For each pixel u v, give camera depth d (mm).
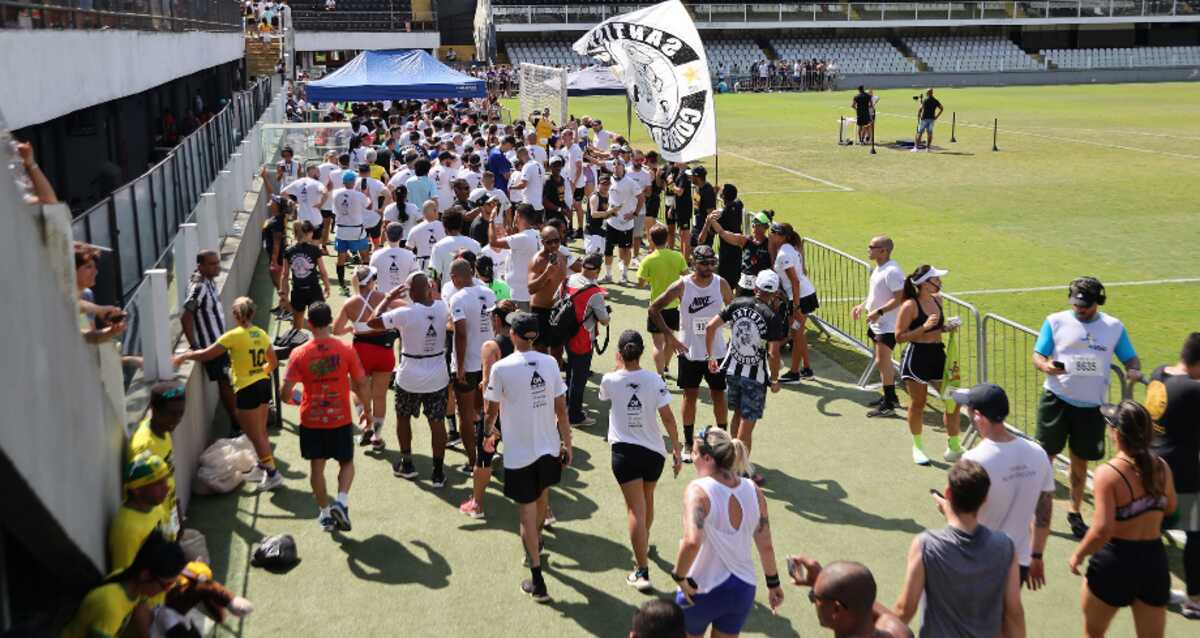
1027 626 6637
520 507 6965
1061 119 42750
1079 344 7664
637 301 15039
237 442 8805
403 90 25094
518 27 67688
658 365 10969
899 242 18828
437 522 8094
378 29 60062
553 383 7020
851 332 13266
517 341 7051
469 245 11180
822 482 8859
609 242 16016
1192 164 28781
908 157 31422
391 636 6469
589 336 9914
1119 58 72312
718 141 36469
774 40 73562
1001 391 5688
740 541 5562
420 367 8508
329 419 7625
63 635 4895
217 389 10359
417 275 8383
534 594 6906
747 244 11797
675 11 13297
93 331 5684
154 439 6031
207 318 9047
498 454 9523
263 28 39438
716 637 5738
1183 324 13359
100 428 5180
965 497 4621
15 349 3785
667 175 17578
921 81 67125
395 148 23062
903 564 7422
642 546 7000
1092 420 7660
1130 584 5672
